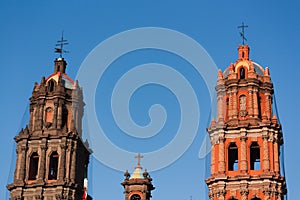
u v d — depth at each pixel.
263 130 106.81
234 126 107.69
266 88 111.06
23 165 111.44
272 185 103.44
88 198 115.12
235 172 105.19
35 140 113.00
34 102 116.81
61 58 122.50
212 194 104.75
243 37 116.88
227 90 111.31
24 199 109.38
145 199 116.06
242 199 102.94
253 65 113.31
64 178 109.81
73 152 112.31
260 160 105.62
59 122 114.19
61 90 116.38
